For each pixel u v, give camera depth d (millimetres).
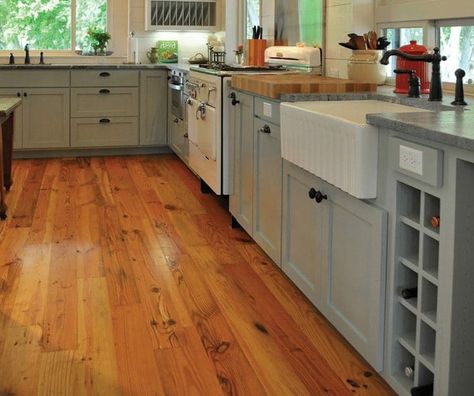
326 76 3918
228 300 2857
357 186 2031
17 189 5043
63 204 4598
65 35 6934
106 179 5477
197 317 2668
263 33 5184
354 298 2215
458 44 2959
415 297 1932
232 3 6211
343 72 3766
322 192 2439
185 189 5133
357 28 3609
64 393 2061
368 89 3000
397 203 1917
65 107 6336
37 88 6230
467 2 2775
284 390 2096
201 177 4719
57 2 6855
